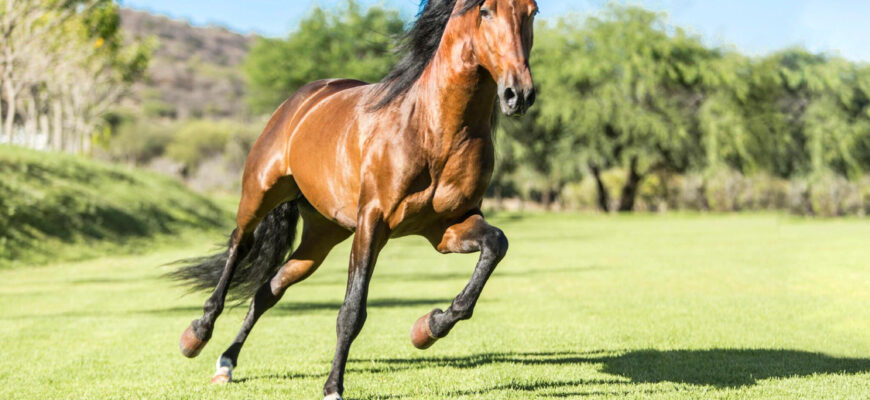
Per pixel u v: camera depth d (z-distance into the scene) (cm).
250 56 4425
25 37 2038
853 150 4191
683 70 3872
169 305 997
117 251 1845
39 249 1666
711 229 2750
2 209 1739
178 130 7344
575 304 930
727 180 4409
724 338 676
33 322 833
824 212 4284
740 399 446
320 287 1210
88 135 3075
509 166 4244
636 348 629
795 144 4278
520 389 479
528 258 1670
